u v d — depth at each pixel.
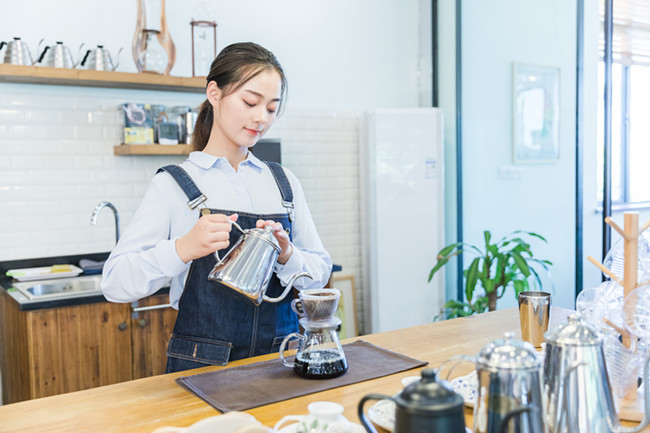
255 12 4.33
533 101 4.20
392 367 1.58
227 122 1.77
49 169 3.64
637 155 3.56
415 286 4.65
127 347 3.18
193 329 1.75
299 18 4.54
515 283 3.99
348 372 1.54
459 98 4.82
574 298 4.00
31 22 3.57
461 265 4.80
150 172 3.95
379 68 4.94
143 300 3.21
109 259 1.70
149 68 3.61
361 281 4.88
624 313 1.36
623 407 1.28
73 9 3.68
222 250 1.77
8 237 3.55
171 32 3.99
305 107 4.58
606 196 3.75
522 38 4.28
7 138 3.53
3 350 3.48
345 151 4.78
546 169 4.17
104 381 3.12
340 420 1.12
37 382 2.93
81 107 3.71
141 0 3.58
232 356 1.76
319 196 4.67
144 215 1.74
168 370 1.77
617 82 3.67
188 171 1.84
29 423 1.27
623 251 1.55
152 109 3.71
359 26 4.82
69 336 3.01
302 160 4.59
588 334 1.06
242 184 1.89
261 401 1.35
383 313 4.59
